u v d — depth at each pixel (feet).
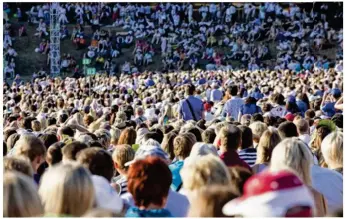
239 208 22.57
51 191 23.41
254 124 48.80
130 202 31.30
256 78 161.68
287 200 22.22
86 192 23.50
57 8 233.76
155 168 26.58
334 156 35.70
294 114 73.36
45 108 101.40
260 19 251.80
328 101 87.15
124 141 51.85
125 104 102.73
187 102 74.18
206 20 254.68
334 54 240.73
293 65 234.58
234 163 36.91
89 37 245.86
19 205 22.18
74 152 36.11
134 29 250.16
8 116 88.79
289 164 30.94
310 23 249.34
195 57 244.01
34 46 241.55
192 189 25.21
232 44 246.47
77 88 162.61
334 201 33.88
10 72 230.89
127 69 236.02
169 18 254.47
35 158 36.96
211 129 50.72
